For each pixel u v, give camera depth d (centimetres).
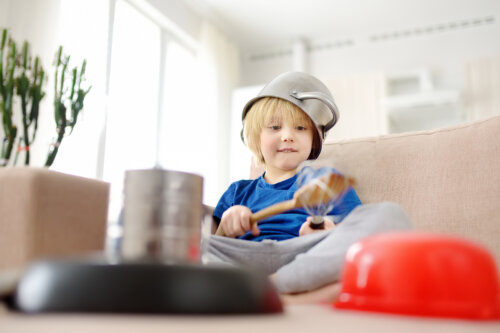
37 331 31
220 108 437
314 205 85
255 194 122
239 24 452
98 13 312
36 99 155
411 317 47
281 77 124
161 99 369
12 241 78
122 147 325
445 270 49
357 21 442
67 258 44
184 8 404
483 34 424
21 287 42
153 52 371
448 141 122
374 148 130
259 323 38
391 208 77
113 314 39
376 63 455
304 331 34
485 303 48
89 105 295
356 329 36
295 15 434
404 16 432
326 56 475
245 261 91
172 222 50
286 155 120
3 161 138
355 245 57
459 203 114
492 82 395
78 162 279
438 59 434
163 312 39
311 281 76
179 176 52
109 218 54
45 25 242
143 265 40
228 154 445
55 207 83
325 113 120
